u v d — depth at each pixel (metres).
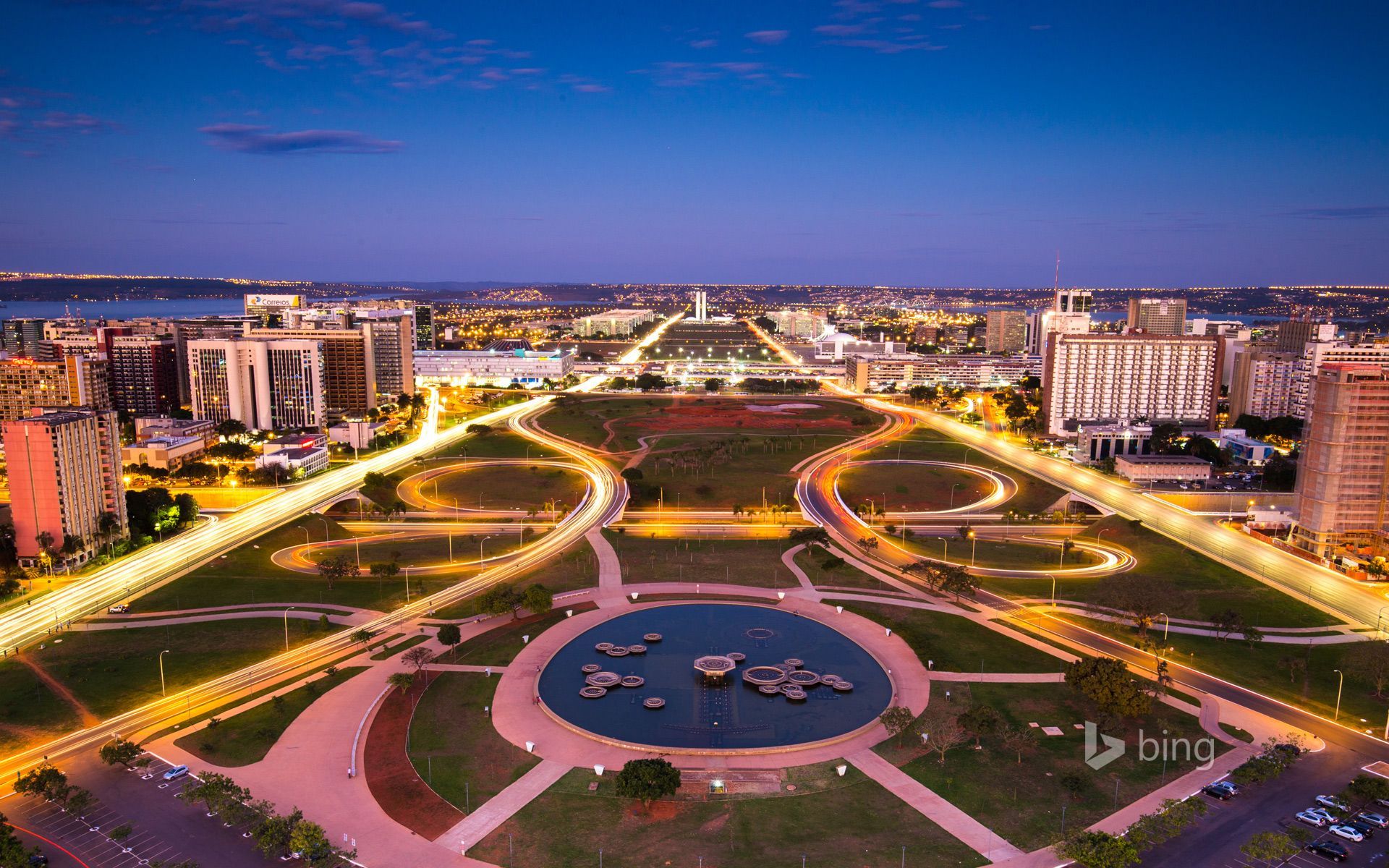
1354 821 155.88
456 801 165.12
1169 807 155.75
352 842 151.88
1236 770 172.12
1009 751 182.62
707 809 162.50
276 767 176.38
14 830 154.38
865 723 195.50
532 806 163.50
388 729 192.12
